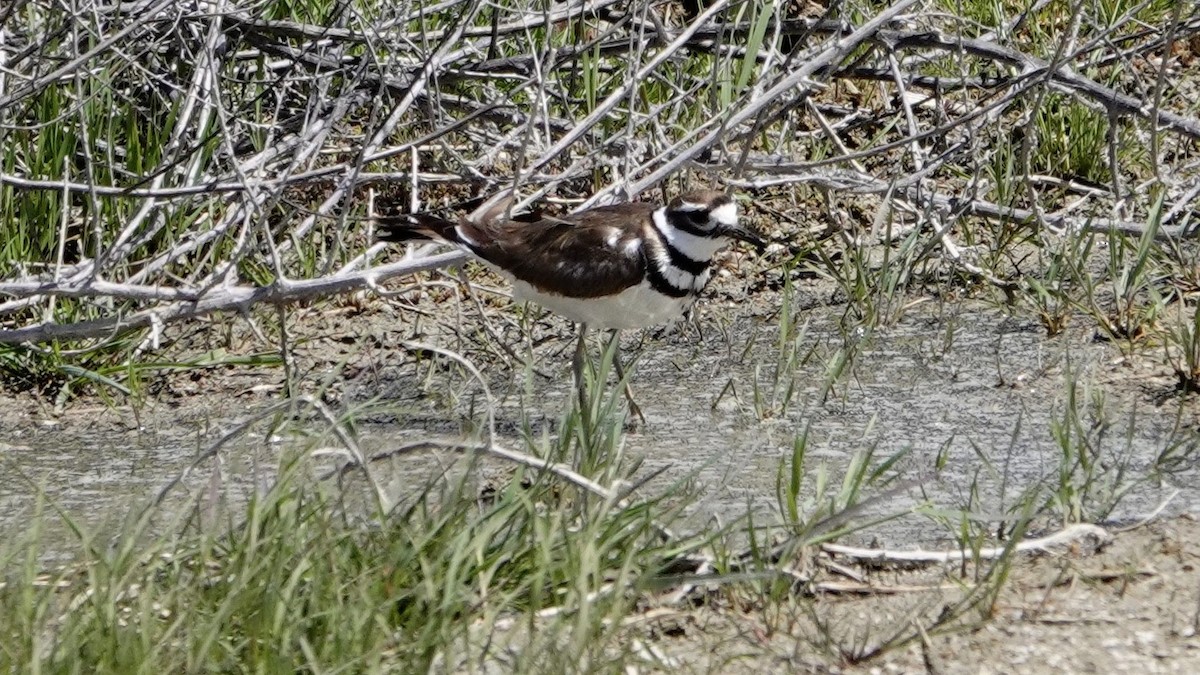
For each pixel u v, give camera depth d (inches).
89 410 412.2
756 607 290.0
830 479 351.9
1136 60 561.6
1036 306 445.7
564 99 452.8
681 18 558.3
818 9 549.0
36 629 260.5
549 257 378.6
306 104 486.3
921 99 512.7
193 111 470.0
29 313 441.7
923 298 465.7
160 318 383.6
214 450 321.4
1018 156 526.0
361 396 416.8
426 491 298.8
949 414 387.2
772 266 487.8
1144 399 388.8
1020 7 581.9
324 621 266.4
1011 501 335.9
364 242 486.0
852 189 461.1
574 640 264.7
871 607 289.7
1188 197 473.1
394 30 479.8
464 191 513.0
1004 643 274.4
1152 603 286.4
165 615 273.7
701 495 336.5
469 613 274.2
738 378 418.9
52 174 447.5
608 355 335.3
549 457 305.1
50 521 338.6
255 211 423.5
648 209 385.4
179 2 434.6
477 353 442.3
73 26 405.4
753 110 418.3
